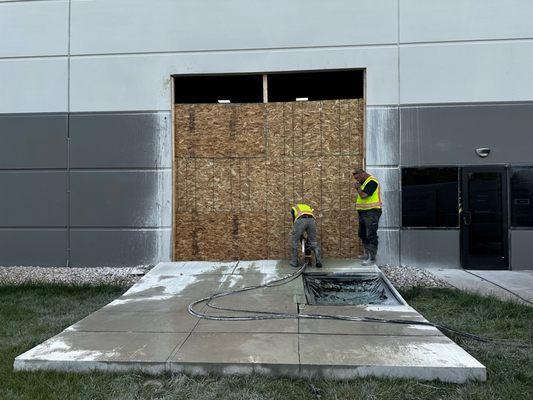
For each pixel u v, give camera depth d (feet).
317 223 27.86
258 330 14.96
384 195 27.25
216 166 28.43
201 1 28.04
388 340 13.88
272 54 27.73
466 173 26.76
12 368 12.70
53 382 11.75
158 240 28.09
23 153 28.66
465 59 26.84
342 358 12.38
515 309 17.76
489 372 12.23
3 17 28.86
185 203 28.53
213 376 12.04
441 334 14.53
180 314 16.94
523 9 26.58
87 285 23.29
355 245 27.58
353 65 27.37
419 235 27.04
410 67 27.09
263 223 28.14
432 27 26.99
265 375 12.00
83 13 28.48
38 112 28.63
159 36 28.17
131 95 28.27
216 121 28.43
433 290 21.36
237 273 23.85
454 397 10.87
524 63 26.55
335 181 27.81
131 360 12.32
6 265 28.68
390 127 27.20
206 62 27.99
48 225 28.55
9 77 28.76
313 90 32.55
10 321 17.60
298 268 24.66
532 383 11.70
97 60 28.40
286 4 27.66
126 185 28.27
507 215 26.53
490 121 26.68
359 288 22.25
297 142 28.07
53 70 28.58
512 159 26.55
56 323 17.28
